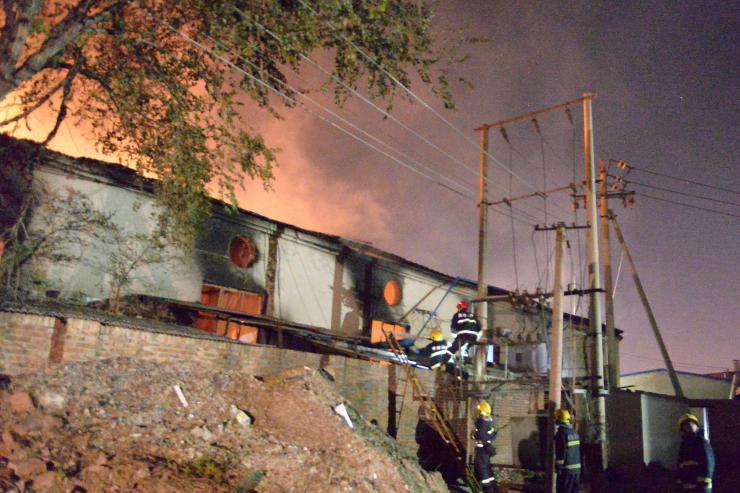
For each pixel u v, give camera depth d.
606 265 21.69
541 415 16.34
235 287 16.81
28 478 5.86
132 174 14.52
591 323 16.14
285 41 9.78
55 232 13.01
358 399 13.28
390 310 21.52
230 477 7.29
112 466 6.57
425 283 23.11
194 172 11.02
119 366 9.23
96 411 7.84
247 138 10.72
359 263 20.67
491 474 12.98
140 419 8.05
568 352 25.39
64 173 13.48
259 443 8.44
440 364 15.90
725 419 20.00
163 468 6.84
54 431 7.07
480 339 16.69
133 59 10.60
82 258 13.45
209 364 10.67
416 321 22.50
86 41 9.27
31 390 7.75
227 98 10.64
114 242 14.10
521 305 16.73
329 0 9.38
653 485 14.91
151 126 11.20
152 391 8.85
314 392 10.48
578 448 11.20
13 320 8.48
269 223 17.84
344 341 17.88
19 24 7.83
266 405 9.77
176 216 12.20
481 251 17.69
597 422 15.34
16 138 12.29
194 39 10.33
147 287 14.66
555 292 12.95
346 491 7.93
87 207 13.77
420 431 14.61
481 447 13.02
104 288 13.71
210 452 7.77
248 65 10.57
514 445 17.38
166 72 10.77
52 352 8.84
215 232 16.56
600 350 15.88
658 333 21.83
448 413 15.63
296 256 18.73
